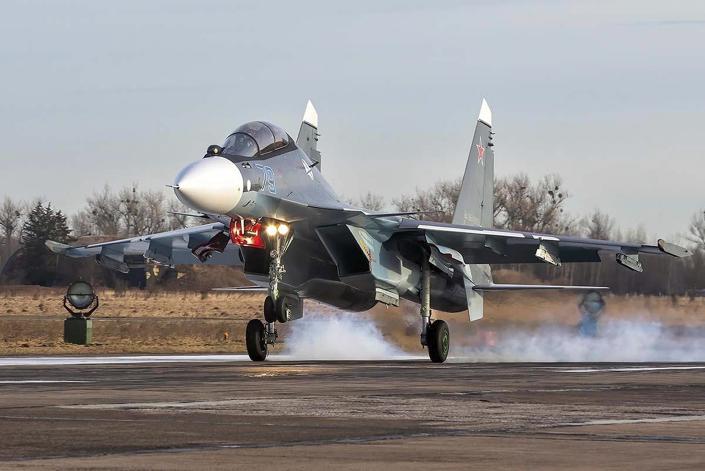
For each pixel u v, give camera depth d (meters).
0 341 105.69
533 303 116.50
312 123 90.44
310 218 74.44
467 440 28.75
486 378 54.50
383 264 77.44
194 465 24.30
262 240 72.88
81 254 92.00
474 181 96.25
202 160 69.88
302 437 29.36
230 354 91.00
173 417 34.22
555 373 59.75
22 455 25.80
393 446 27.58
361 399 40.88
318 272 78.12
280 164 73.44
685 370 63.88
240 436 29.50
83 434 29.78
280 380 52.09
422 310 79.94
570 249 83.38
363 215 75.00
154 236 90.12
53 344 99.25
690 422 33.22
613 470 23.83
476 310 89.00
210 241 76.75
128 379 52.50
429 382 50.91
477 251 83.88
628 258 80.25
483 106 97.69
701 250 148.62
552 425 32.31
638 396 42.88
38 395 42.31
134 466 24.08
